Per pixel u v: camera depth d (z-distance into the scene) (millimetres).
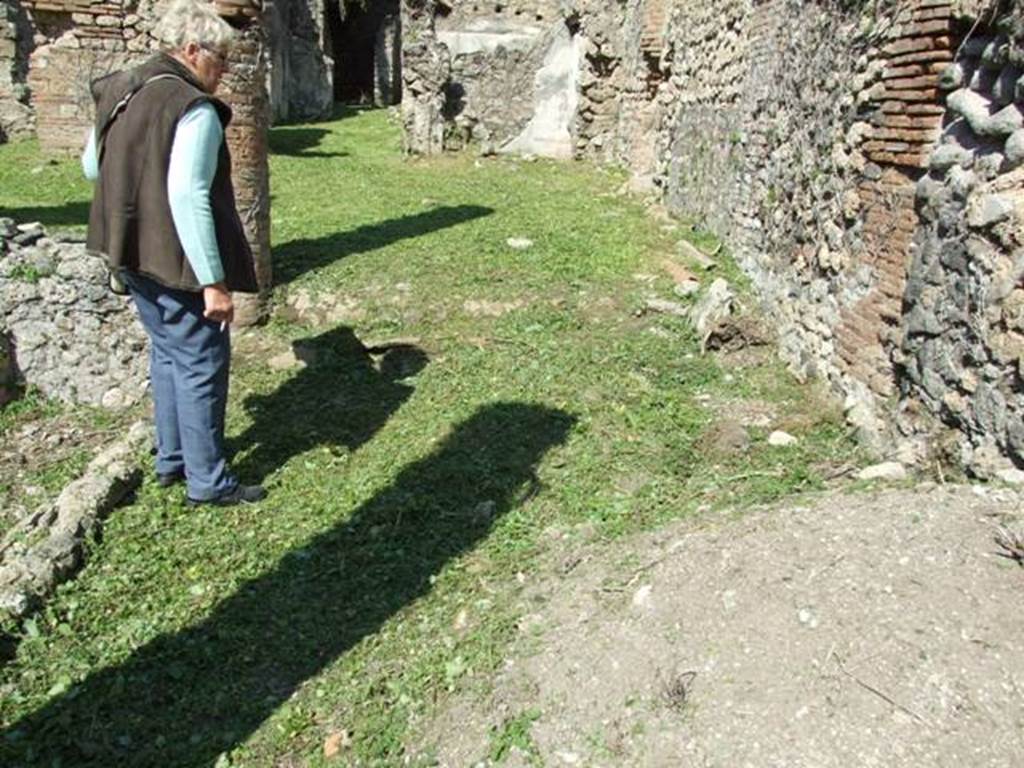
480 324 5938
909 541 2768
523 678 2734
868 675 2342
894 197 4168
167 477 4152
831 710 2275
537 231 8156
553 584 3201
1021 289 3121
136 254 3492
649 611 2775
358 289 6391
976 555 2664
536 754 2451
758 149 6723
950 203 3625
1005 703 2238
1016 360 3121
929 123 3891
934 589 2557
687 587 2807
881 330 4203
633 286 6602
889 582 2607
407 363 5430
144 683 2947
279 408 4961
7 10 12977
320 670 2986
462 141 13812
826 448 4172
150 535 3783
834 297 4805
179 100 3344
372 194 9891
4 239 5398
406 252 7234
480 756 2508
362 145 14836
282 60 19375
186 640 3137
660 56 10766
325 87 21094
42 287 5367
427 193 10109
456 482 4039
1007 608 2471
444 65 13109
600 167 13000
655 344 5594
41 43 11594
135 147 3369
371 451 4445
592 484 3943
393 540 3664
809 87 5574
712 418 4582
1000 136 3350
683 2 9781
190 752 2672
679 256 7371
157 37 3537
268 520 3879
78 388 5492
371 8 26812
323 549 3631
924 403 3770
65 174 10539
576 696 2582
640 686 2516
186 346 3695
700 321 5746
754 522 3107
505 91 13766
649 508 3660
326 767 2602
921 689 2285
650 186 10727
